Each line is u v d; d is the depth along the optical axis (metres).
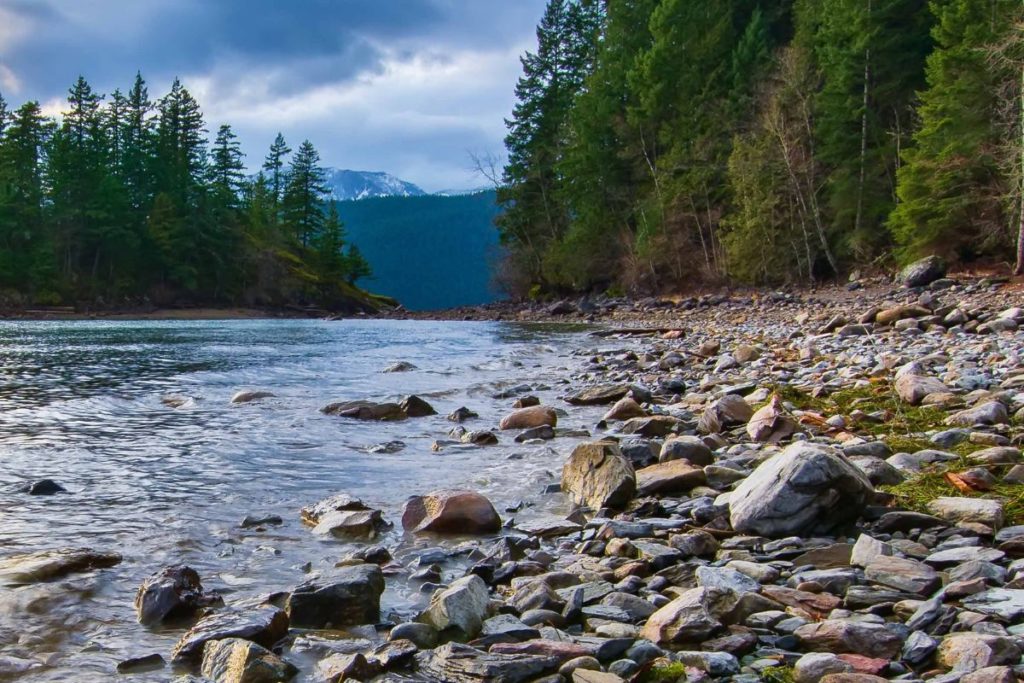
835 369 13.67
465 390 14.14
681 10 57.94
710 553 4.99
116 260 80.75
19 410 11.62
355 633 3.84
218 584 4.54
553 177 72.56
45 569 4.61
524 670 3.26
